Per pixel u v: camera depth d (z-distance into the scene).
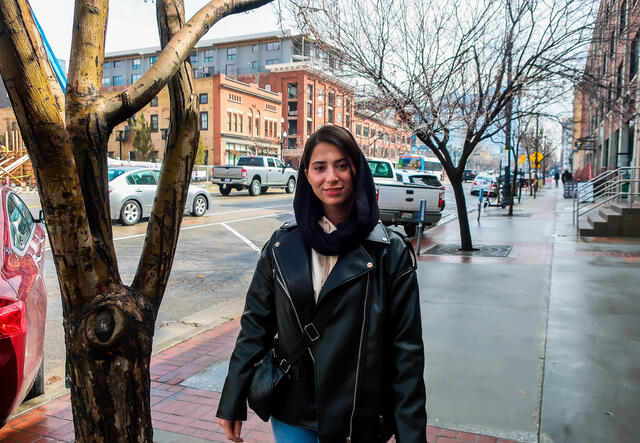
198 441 3.30
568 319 5.71
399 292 1.73
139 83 1.82
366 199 1.74
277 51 73.75
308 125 66.00
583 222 15.20
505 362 4.51
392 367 1.73
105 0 1.82
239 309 6.69
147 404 1.96
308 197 1.82
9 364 2.93
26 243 4.11
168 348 5.14
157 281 2.07
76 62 1.76
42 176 1.65
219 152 52.59
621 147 22.94
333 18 9.53
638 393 3.83
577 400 3.74
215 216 17.08
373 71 9.94
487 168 118.12
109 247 1.87
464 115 9.95
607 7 9.72
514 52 9.75
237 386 1.81
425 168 53.81
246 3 2.23
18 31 1.51
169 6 2.06
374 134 12.40
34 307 3.44
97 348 1.80
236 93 54.53
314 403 1.71
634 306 6.19
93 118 1.75
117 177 14.13
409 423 1.65
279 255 1.79
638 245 11.23
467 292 7.07
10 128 41.12
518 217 18.81
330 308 1.68
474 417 3.53
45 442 3.36
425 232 14.67
